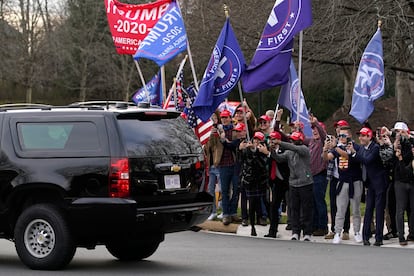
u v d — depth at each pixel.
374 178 17.41
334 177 18.53
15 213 13.04
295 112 21.72
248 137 19.88
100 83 72.38
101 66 71.25
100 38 71.69
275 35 19.98
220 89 20.00
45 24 72.94
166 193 12.68
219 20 35.81
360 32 30.83
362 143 17.56
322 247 16.78
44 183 12.52
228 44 20.00
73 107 13.33
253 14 34.28
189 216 13.08
